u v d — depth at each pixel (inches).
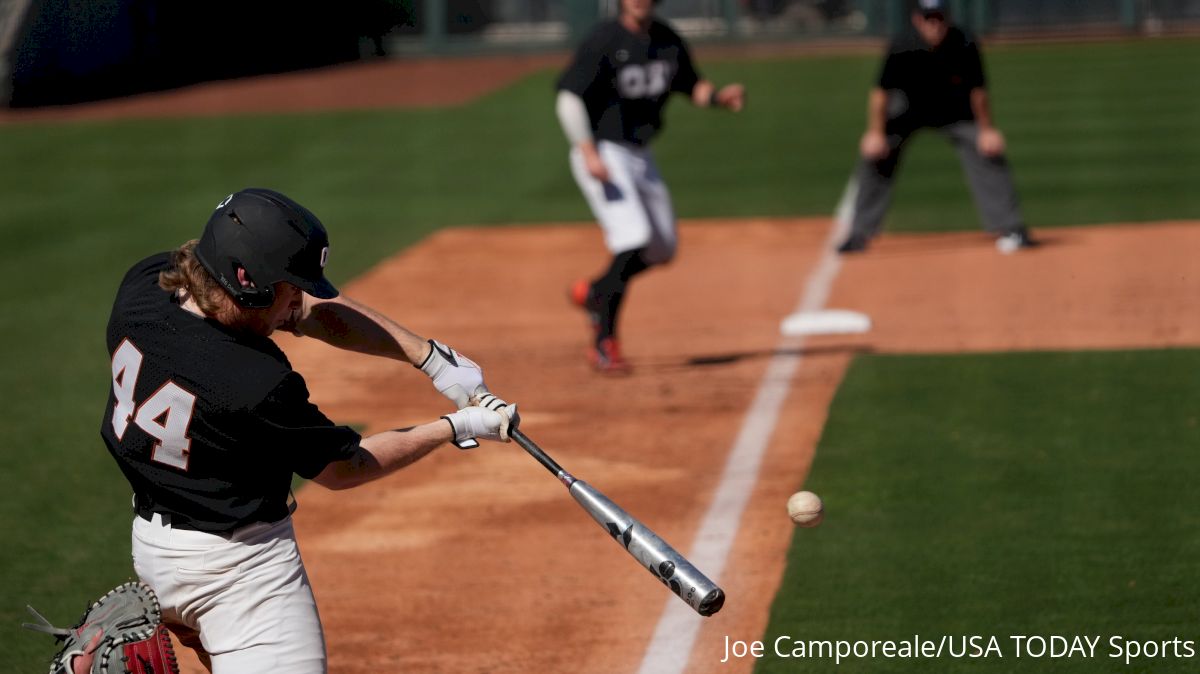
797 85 3777.1
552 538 945.5
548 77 4224.9
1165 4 4830.2
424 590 864.3
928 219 2105.1
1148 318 1461.6
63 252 2033.7
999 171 1822.1
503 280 1793.8
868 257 1854.1
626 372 1341.0
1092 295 1573.6
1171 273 1657.2
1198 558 861.8
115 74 3179.1
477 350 1450.5
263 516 555.5
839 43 4825.3
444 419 598.5
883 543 904.9
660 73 1295.5
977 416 1159.6
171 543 551.5
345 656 775.1
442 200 2404.0
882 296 1627.7
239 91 4153.5
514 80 4188.0
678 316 1582.2
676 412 1208.8
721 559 888.9
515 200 2388.0
